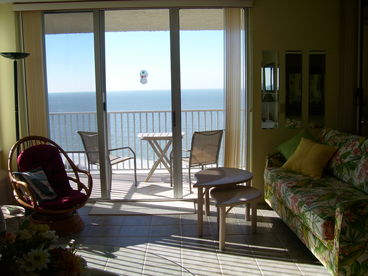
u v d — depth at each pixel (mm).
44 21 4668
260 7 4566
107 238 3789
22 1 4488
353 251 2641
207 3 4520
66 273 1871
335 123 4742
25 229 1932
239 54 4723
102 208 4645
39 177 3838
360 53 4492
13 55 4176
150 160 6738
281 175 3967
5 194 4633
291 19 4590
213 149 5035
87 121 4777
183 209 4582
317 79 4680
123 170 6656
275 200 3998
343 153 3801
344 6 4574
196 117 6344
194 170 6375
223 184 3652
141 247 3570
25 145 4797
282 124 4719
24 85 4727
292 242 3635
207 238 3764
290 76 4664
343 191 3387
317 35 4617
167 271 2391
